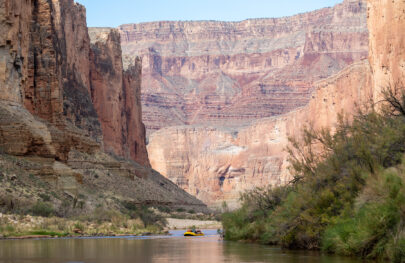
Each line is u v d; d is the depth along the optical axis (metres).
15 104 73.88
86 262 32.44
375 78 77.88
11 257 34.72
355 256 33.06
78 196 74.94
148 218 82.88
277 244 44.22
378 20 77.19
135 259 34.25
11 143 70.19
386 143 35.66
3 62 72.69
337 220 35.84
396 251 29.78
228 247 43.22
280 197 50.47
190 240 54.16
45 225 56.84
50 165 72.25
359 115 44.03
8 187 62.25
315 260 32.09
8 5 73.25
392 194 31.23
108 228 64.06
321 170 39.50
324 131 41.84
